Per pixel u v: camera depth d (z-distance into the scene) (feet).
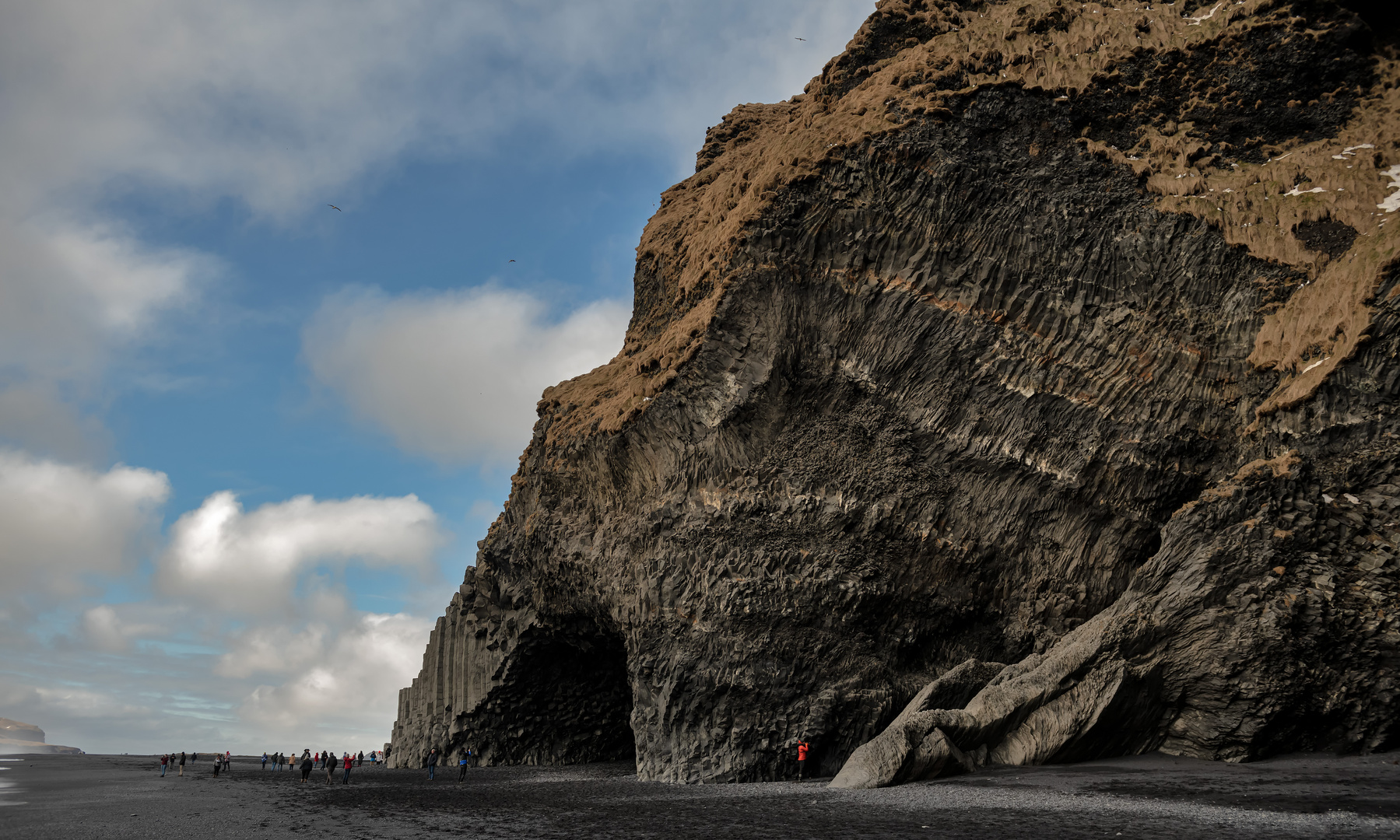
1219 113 111.45
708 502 110.93
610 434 122.72
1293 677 81.30
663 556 111.65
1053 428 104.83
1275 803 61.62
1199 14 117.70
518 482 154.20
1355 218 97.09
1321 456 88.07
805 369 113.19
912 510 107.14
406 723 186.29
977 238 110.11
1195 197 106.11
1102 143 112.47
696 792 90.07
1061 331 106.11
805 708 102.37
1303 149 106.63
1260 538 84.89
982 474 107.34
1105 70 115.24
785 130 138.00
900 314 110.73
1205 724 84.94
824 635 104.63
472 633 165.78
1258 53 111.04
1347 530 83.87
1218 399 100.42
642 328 152.05
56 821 84.53
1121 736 86.84
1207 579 86.07
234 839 67.41
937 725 84.58
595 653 150.82
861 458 109.60
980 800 69.00
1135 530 101.96
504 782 119.96
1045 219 108.88
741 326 114.52
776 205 116.78
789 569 106.22
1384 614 80.48
